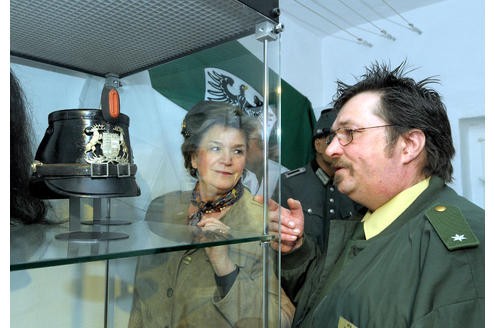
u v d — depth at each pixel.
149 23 0.56
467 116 1.13
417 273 0.52
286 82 1.22
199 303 0.63
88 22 0.55
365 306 0.55
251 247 0.58
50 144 0.51
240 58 0.63
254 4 0.53
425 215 0.57
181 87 0.72
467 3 1.14
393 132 0.63
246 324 0.58
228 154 0.64
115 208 0.69
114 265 0.73
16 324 0.60
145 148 0.76
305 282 0.84
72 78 0.69
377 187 0.66
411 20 1.25
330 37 1.41
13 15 0.52
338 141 0.68
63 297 0.66
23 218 0.54
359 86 0.70
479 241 0.49
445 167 0.67
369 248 0.62
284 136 1.20
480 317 0.44
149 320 0.70
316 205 1.13
